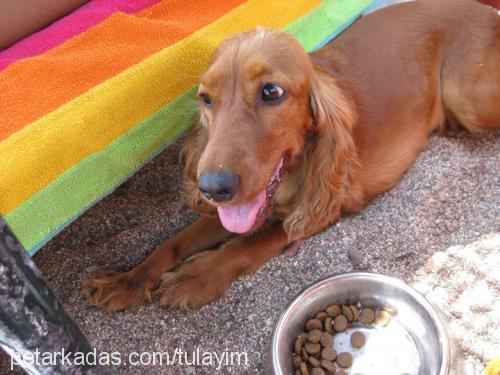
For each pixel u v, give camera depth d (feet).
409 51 1.89
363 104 1.77
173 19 1.78
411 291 1.45
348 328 1.51
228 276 1.63
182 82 1.64
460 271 1.61
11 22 1.72
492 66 1.94
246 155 1.30
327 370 1.42
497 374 1.30
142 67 1.55
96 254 1.76
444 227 1.73
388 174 1.84
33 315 0.88
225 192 1.26
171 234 1.84
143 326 1.57
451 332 1.41
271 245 1.68
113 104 1.48
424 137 1.97
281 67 1.37
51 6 1.80
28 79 1.51
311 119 1.54
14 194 1.30
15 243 0.85
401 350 1.45
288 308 1.45
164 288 1.62
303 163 1.62
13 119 1.40
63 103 1.44
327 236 1.74
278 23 1.88
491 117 2.00
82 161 1.44
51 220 1.40
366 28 1.90
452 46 1.98
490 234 1.69
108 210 1.88
